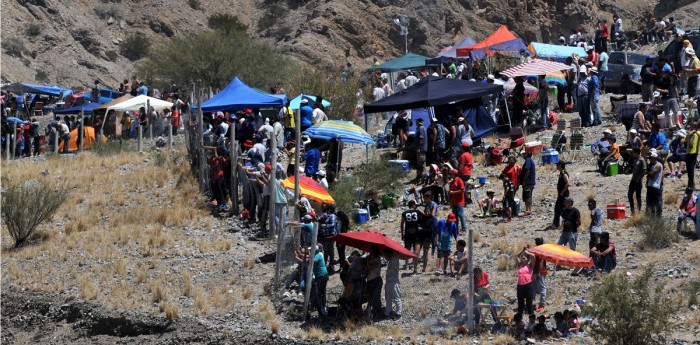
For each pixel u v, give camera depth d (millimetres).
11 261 40844
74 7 116188
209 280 37281
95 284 37969
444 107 49812
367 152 49188
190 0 125625
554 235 36375
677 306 29203
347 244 32094
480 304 29984
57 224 45094
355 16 120562
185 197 46562
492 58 64250
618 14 133000
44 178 51844
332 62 114250
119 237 42250
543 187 42594
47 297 37438
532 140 49562
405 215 34844
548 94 55844
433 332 30047
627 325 27375
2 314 37156
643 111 46344
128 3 123250
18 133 63094
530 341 28344
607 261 32531
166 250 40531
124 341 33938
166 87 80250
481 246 36344
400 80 68188
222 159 45000
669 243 34188
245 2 131250
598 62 60281
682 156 40719
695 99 49188
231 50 79375
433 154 45656
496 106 53219
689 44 52656
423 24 122375
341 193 41469
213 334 32500
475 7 128500
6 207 43062
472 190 42531
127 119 64438
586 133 49938
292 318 33000
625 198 39312
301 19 120750
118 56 114625
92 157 56688
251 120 48375
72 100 78250
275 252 39188
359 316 31656
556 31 130500
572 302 30812
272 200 40531
